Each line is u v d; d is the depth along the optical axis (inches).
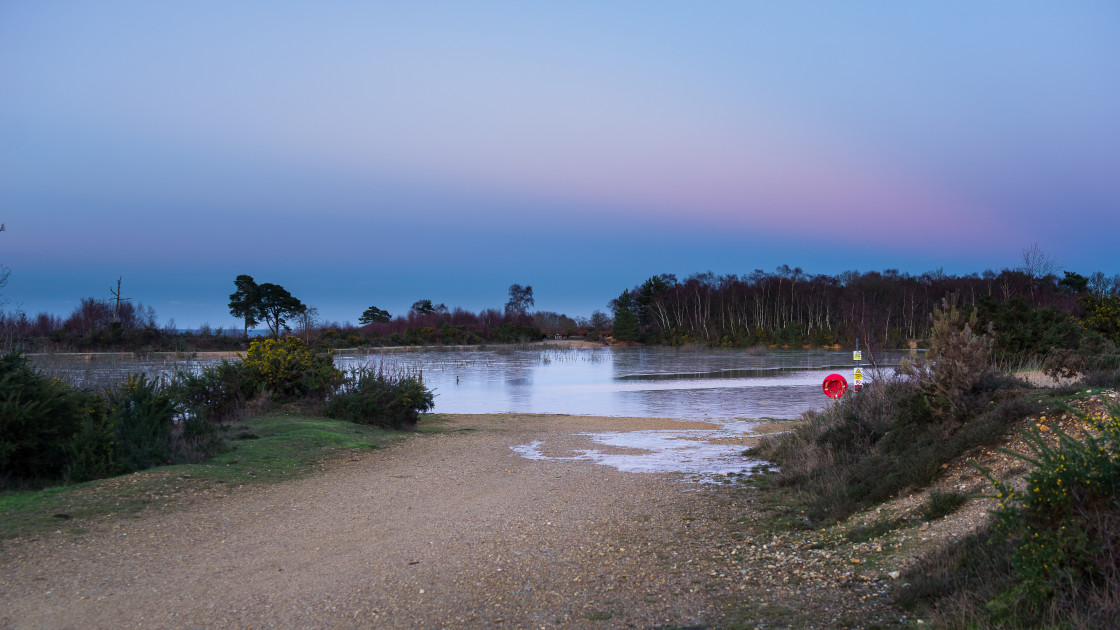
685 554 294.5
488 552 298.8
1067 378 512.4
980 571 215.9
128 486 409.1
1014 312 793.6
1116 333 892.0
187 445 530.6
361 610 226.1
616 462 566.9
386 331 3548.2
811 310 3619.6
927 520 290.2
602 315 4596.5
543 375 1787.6
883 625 199.0
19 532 314.3
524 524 352.2
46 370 807.1
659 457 595.2
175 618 218.2
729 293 3932.1
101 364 1622.8
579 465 550.9
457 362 2290.8
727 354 2851.9
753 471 516.4
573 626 208.8
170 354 2202.3
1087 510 193.0
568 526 348.5
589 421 897.5
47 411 428.5
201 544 309.0
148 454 481.4
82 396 538.0
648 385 1483.8
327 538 321.7
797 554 285.4
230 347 2684.5
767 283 3949.3
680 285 4082.2
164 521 346.6
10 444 403.5
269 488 436.8
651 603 229.5
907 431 429.1
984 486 304.2
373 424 788.0
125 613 222.4
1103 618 166.4
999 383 422.9
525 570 271.7
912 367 487.8
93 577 259.1
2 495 382.0
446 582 256.1
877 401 540.7
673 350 3265.3
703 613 217.8
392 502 405.1
